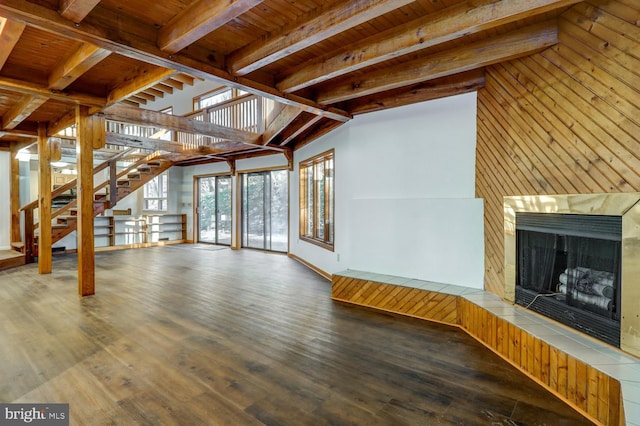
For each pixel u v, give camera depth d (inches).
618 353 82.1
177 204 415.2
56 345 113.5
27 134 223.5
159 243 387.2
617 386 70.7
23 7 81.0
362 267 175.9
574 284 97.0
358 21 88.5
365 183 175.0
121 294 177.3
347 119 180.4
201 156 328.2
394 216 162.9
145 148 267.3
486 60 113.0
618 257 83.9
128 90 148.0
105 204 316.5
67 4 83.0
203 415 76.9
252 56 113.4
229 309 153.3
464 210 141.9
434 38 97.8
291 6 94.0
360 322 136.9
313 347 113.3
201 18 89.7
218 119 297.7
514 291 119.0
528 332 95.7
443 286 144.4
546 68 104.0
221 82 126.3
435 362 102.7
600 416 74.4
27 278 212.7
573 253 97.4
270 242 339.3
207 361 102.9
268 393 85.9
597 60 88.0
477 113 136.9
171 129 205.8
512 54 108.1
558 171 100.6
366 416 76.9
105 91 163.8
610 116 85.0
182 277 219.8
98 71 146.3
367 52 112.3
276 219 332.5
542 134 106.1
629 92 80.6
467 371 97.3
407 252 159.0
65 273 227.8
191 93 374.6
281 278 217.5
